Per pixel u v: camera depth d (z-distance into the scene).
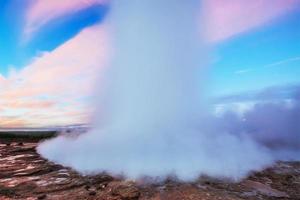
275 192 11.45
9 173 14.72
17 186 12.29
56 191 11.52
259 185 12.22
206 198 10.27
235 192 11.20
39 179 13.41
